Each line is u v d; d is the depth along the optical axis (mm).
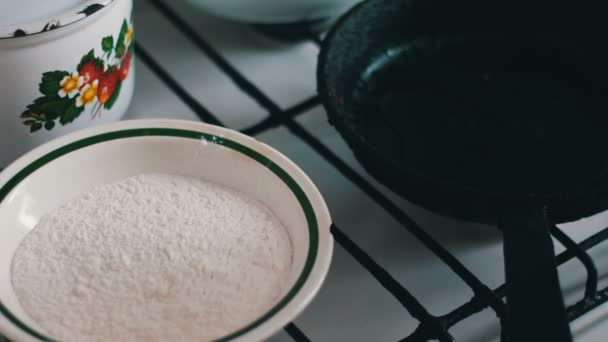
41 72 781
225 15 948
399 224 845
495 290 764
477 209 755
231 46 1007
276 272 736
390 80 934
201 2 927
